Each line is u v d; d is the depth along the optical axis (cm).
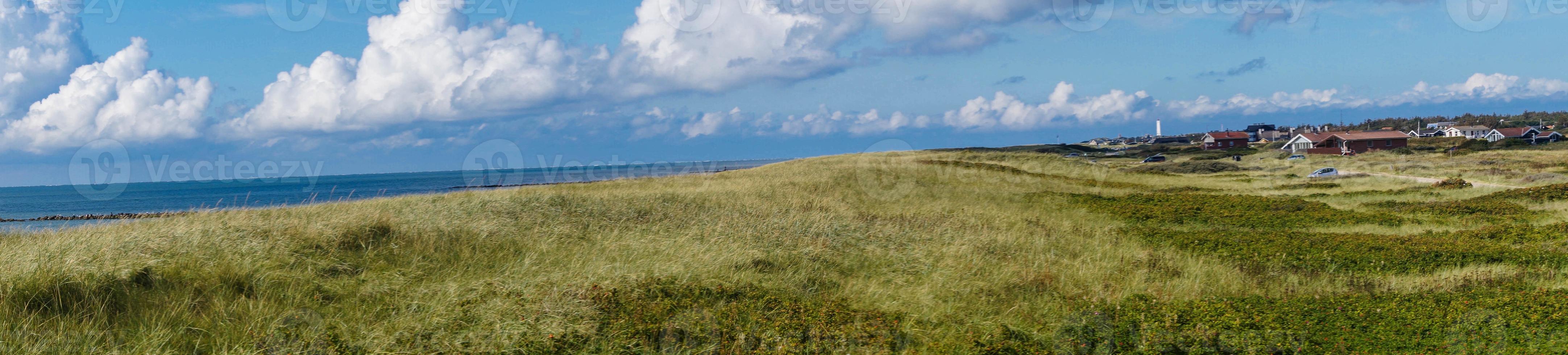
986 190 2662
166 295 764
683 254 1096
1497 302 899
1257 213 2097
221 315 728
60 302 706
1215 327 812
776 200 1988
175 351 625
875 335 730
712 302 828
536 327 694
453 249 1093
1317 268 1228
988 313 870
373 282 873
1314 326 827
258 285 820
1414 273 1186
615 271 941
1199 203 2353
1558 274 1133
